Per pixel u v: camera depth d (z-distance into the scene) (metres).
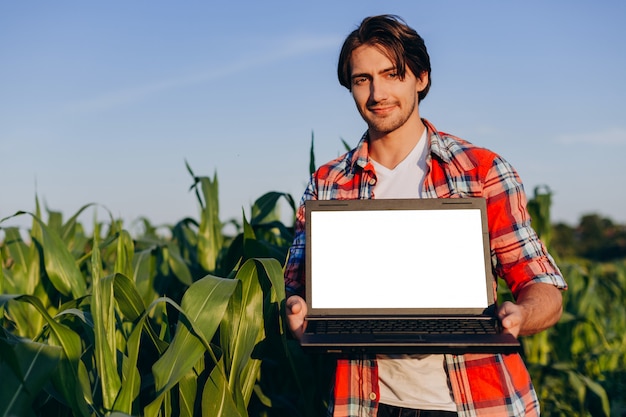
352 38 1.78
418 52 1.78
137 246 3.30
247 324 1.85
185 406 1.82
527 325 1.57
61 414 1.94
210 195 3.07
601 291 6.11
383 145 1.88
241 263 2.56
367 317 1.71
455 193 1.81
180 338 1.67
